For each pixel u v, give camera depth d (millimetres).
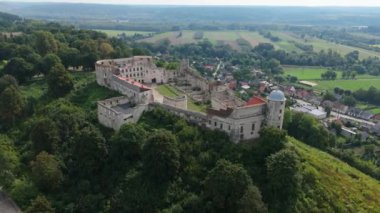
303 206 148875
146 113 194375
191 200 146375
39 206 145875
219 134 170875
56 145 184000
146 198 150125
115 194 154875
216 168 146625
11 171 175250
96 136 170875
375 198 167625
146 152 156750
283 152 150250
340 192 162125
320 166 174375
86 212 152250
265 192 149375
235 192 141500
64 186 166500
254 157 161250
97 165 169375
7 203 158500
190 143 169125
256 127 174625
